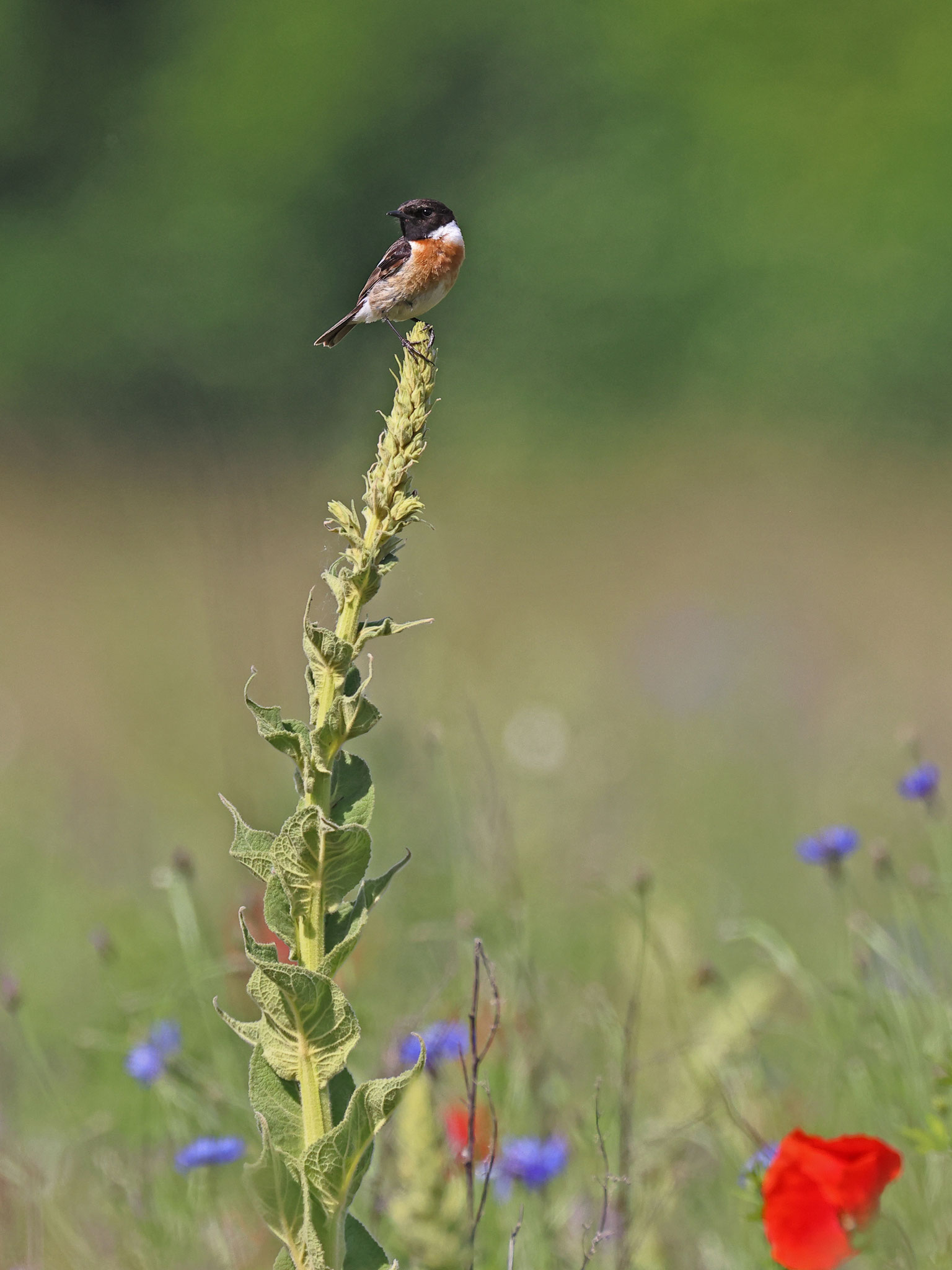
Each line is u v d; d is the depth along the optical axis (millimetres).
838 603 18797
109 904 9133
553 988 7230
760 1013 6762
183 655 17672
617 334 34000
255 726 11570
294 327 36594
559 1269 5117
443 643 13805
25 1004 7105
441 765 8789
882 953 6062
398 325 6895
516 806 9820
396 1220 4512
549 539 24484
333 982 3100
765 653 14977
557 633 17516
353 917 3195
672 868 9219
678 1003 6586
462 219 37094
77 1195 6043
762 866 9320
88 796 12094
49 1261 5383
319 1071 3139
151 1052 6016
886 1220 4988
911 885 6902
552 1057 6160
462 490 29172
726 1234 5586
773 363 32531
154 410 36938
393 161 37938
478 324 35438
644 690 13977
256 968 3117
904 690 14078
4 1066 6945
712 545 23422
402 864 3219
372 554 3166
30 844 10727
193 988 6703
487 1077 5730
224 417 35688
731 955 8047
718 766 11484
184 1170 5520
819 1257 4105
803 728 12703
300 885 3137
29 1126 6535
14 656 18797
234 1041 6559
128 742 14125
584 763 11008
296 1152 3166
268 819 8914
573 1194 5707
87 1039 6887
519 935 6738
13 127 39594
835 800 10523
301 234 37562
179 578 23078
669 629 16031
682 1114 6137
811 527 24469
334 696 3158
